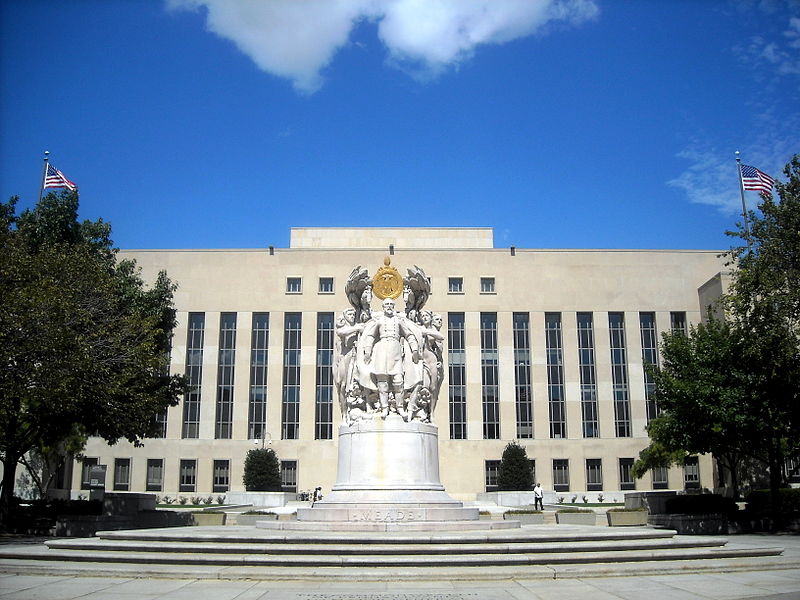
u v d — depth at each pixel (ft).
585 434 218.18
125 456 212.23
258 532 58.18
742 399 99.81
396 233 242.58
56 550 53.83
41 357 80.23
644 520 99.35
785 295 90.43
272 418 215.31
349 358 70.44
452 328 221.66
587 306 224.33
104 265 110.52
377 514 60.34
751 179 145.18
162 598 38.17
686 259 228.22
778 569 50.21
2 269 83.10
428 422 68.33
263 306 222.48
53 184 135.33
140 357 96.02
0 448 97.35
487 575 44.55
